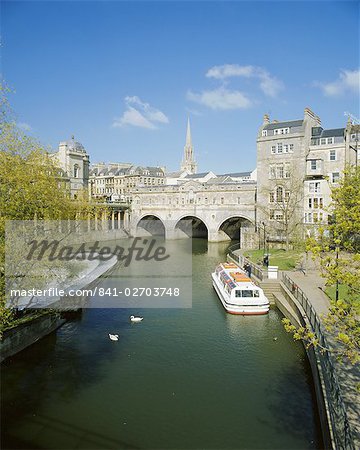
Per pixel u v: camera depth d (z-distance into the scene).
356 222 13.72
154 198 102.75
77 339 28.80
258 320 32.78
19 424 18.33
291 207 65.88
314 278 39.38
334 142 68.38
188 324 31.95
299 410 19.56
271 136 72.19
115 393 21.16
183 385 22.03
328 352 17.95
